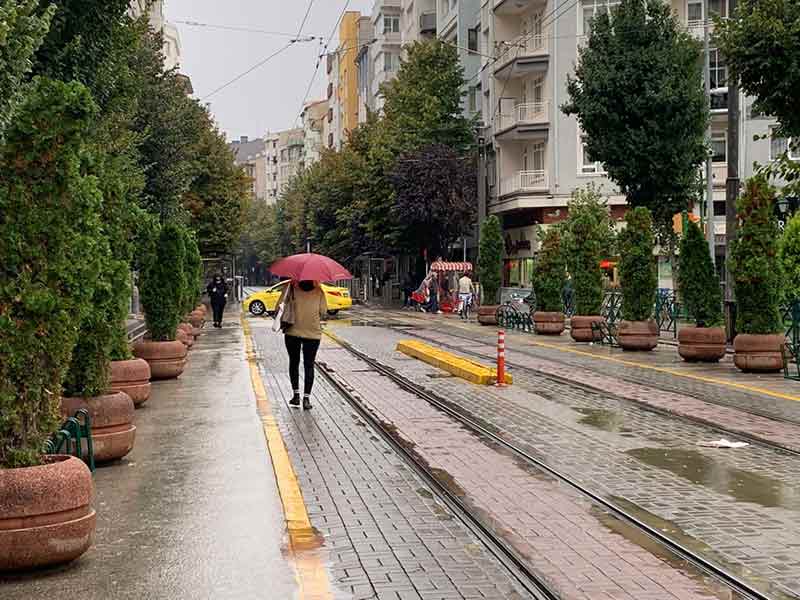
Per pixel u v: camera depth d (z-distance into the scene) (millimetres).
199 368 20906
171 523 7852
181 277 18766
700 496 8875
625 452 11039
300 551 7066
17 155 6770
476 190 53719
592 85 30359
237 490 9016
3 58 8344
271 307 47875
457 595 6109
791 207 25516
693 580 6453
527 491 9102
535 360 22625
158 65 31062
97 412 10023
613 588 6270
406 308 58250
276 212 125688
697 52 31250
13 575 6551
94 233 7340
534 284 32094
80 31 14055
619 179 31047
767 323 18953
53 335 6863
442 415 13891
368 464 10344
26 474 6586
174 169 31375
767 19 16266
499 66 51312
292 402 14781
